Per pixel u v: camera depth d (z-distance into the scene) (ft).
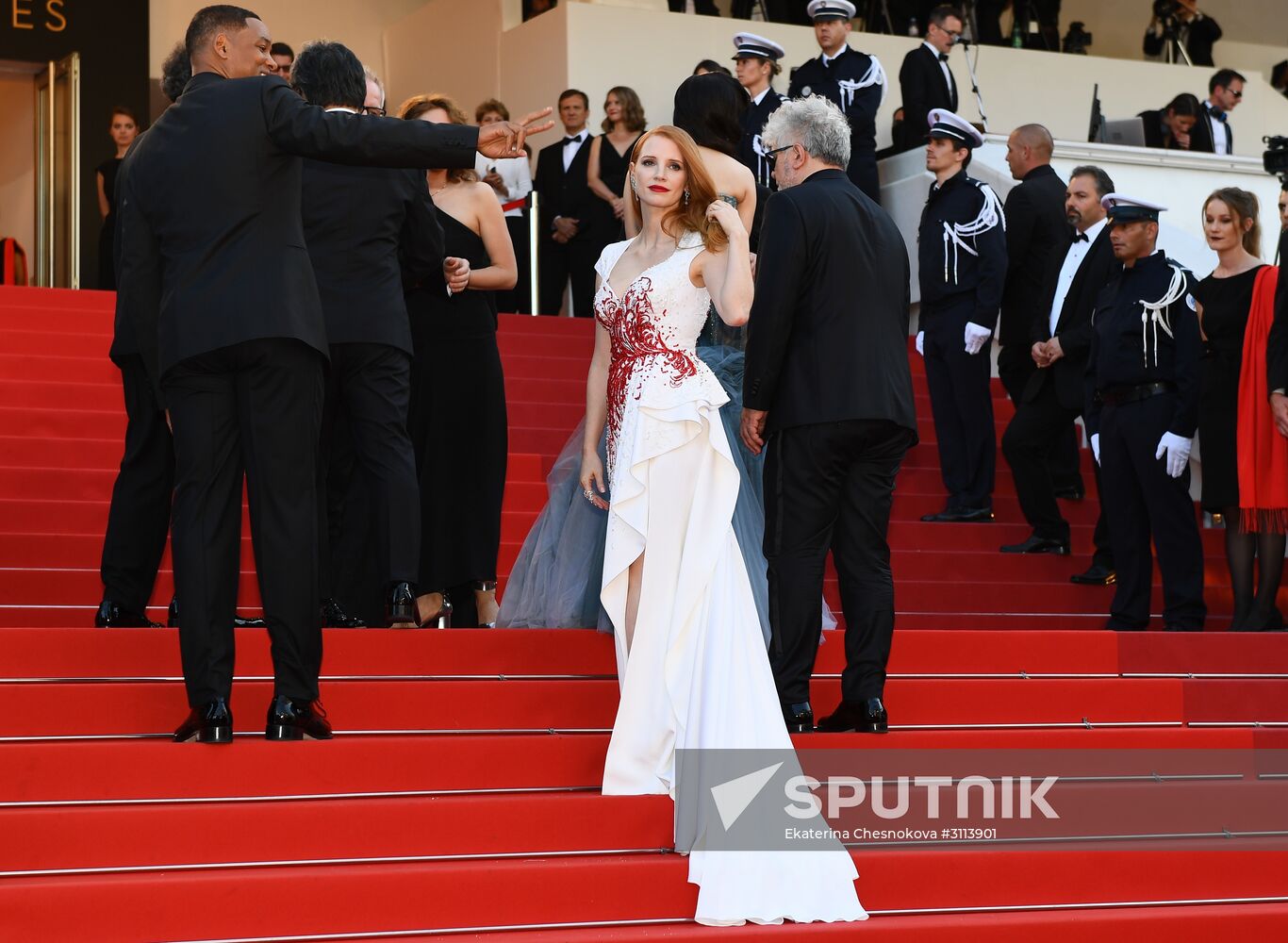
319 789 13.33
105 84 43.16
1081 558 23.75
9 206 44.65
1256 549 21.07
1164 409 20.67
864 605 15.07
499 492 17.71
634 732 13.79
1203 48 47.60
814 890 12.84
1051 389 23.49
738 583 14.20
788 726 14.74
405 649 15.16
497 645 15.43
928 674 16.87
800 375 14.92
